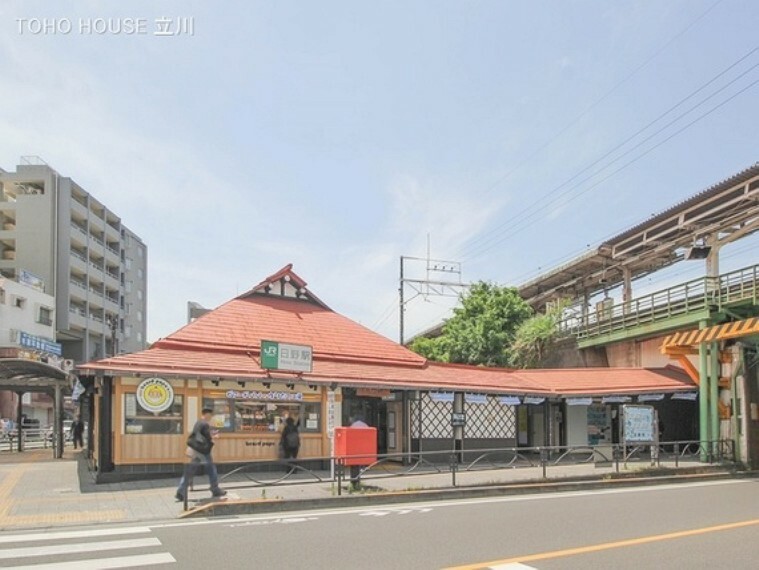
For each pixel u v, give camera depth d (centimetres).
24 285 5044
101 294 6512
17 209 5694
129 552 851
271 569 752
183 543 907
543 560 798
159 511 1191
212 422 1722
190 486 1363
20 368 2320
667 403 2730
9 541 931
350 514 1181
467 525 1052
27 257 5628
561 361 3391
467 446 2183
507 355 3422
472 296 3688
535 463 2042
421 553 837
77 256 5959
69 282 5756
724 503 1343
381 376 2022
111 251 6775
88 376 1836
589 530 1009
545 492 1559
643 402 2559
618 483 1712
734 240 2678
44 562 795
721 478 1947
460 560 797
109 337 6700
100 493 1406
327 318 2344
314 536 955
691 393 2519
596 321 3173
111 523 1088
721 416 2323
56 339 5894
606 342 3048
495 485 1522
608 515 1167
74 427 3077
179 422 1677
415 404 2095
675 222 2878
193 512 1158
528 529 1016
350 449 1420
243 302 2188
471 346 3438
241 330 2030
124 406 1616
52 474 1798
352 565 771
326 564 777
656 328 2675
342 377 1920
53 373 2408
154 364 1656
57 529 1034
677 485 1736
